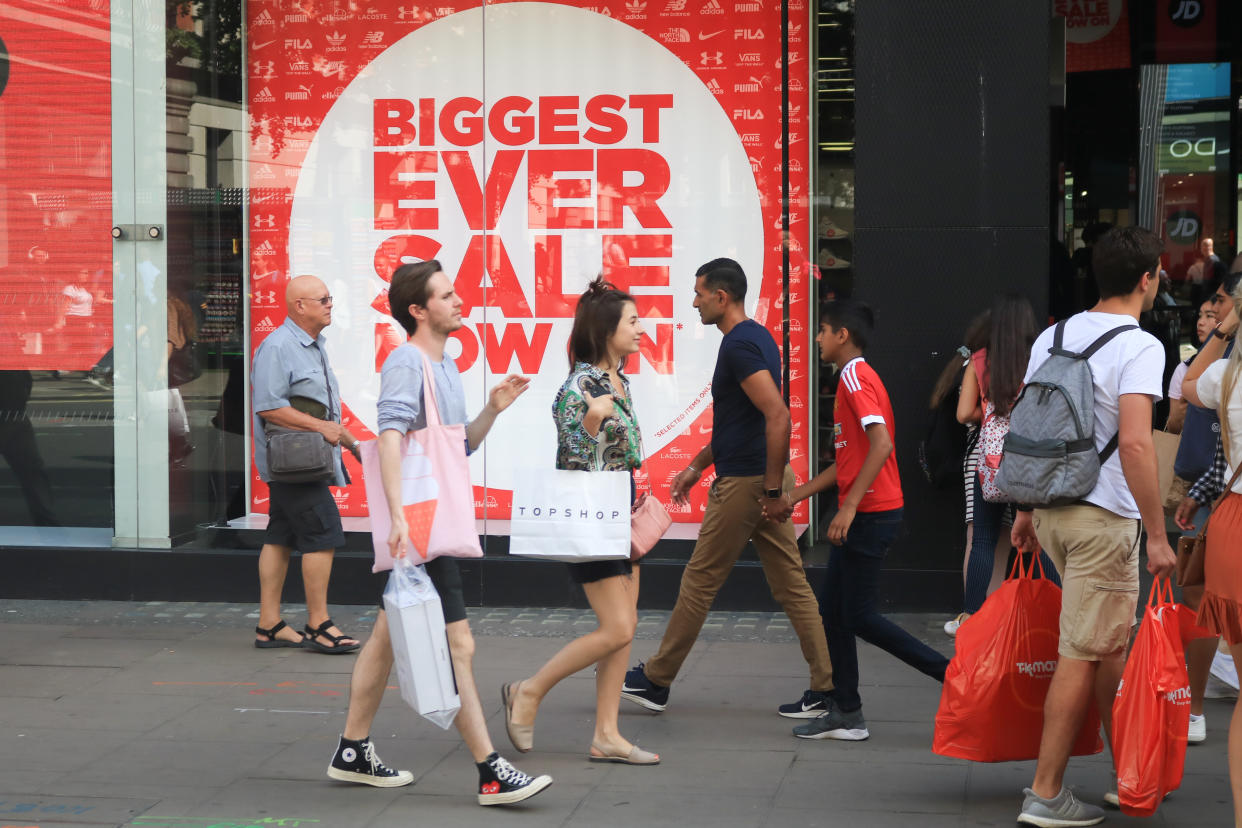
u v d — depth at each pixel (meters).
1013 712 6.72
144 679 9.27
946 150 10.55
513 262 11.94
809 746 7.78
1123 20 13.15
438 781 7.23
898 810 6.75
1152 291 6.53
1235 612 5.93
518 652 9.94
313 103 12.08
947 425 10.33
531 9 11.77
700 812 6.73
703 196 11.61
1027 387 6.56
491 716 8.42
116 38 12.06
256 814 6.71
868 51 10.62
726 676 9.30
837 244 11.36
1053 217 12.12
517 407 11.96
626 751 7.48
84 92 12.12
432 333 7.01
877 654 9.88
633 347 7.47
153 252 12.11
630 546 7.35
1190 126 13.15
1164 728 6.16
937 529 10.70
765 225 11.51
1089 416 6.32
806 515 11.43
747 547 11.40
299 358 10.02
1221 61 13.02
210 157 12.14
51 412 12.19
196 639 10.48
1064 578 6.50
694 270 11.67
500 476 11.95
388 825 6.57
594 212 11.81
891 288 10.68
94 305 12.16
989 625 6.79
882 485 7.72
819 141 11.34
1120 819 6.56
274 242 12.18
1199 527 7.74
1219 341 7.31
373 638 7.07
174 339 12.12
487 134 11.89
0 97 12.18
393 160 12.03
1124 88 13.22
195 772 7.36
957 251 10.58
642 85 11.66
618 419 7.30
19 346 12.23
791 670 9.44
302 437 9.83
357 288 12.14
